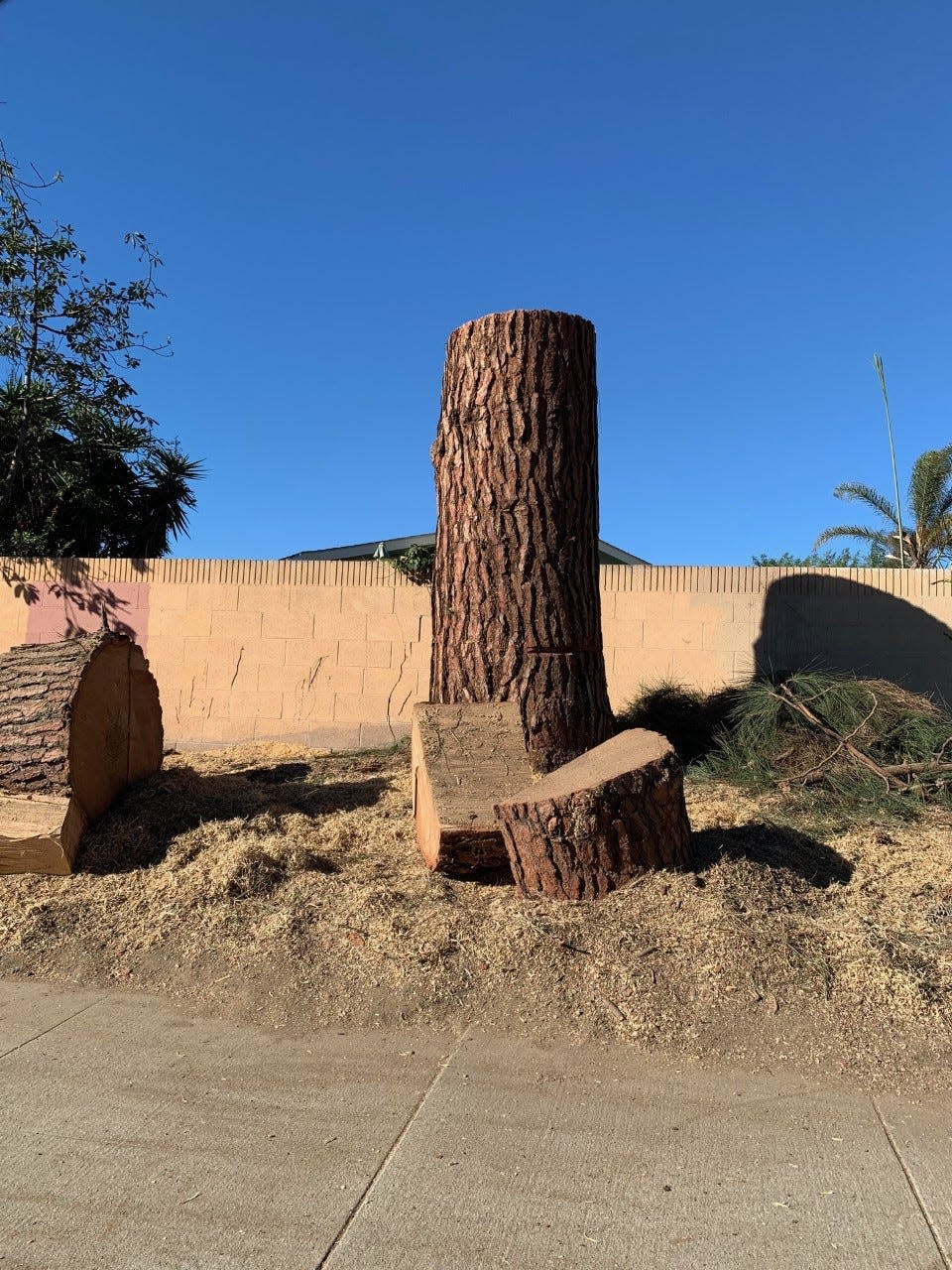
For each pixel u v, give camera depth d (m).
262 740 9.93
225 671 10.04
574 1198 2.73
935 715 7.24
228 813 6.21
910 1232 2.56
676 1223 2.61
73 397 13.86
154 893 5.04
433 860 5.08
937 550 24.38
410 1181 2.82
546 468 6.43
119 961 4.55
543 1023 3.84
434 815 5.04
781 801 6.49
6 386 14.05
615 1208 2.68
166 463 16.38
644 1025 3.74
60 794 5.41
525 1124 3.13
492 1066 3.56
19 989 4.36
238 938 4.57
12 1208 2.70
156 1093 3.37
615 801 4.60
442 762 5.42
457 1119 3.17
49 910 4.97
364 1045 3.75
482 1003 3.98
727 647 9.38
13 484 13.94
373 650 9.91
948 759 6.90
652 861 4.67
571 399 6.55
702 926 4.23
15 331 13.18
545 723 6.26
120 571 10.24
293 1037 3.84
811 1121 3.14
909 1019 3.69
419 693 9.80
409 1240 2.55
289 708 9.95
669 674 9.42
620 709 9.37
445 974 4.12
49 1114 3.22
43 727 5.47
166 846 5.63
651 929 4.27
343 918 4.60
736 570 9.45
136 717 6.51
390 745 9.55
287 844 5.48
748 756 7.14
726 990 3.87
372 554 16.69
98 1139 3.06
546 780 5.08
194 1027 3.95
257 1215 2.66
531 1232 2.58
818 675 7.89
